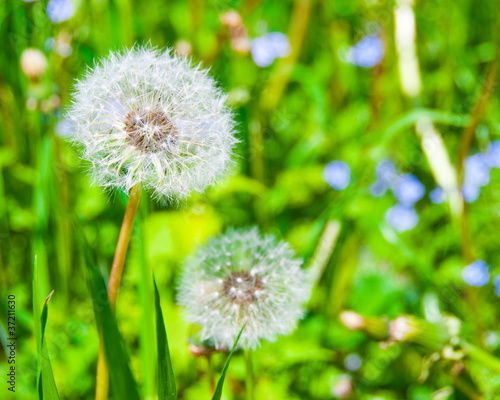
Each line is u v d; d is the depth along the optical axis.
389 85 0.53
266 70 0.54
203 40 0.50
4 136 0.49
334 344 0.45
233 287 0.35
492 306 0.48
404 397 0.44
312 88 0.52
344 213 0.47
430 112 0.45
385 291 0.48
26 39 0.47
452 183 0.45
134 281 0.45
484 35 0.59
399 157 0.54
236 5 0.54
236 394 0.41
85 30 0.46
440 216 0.53
